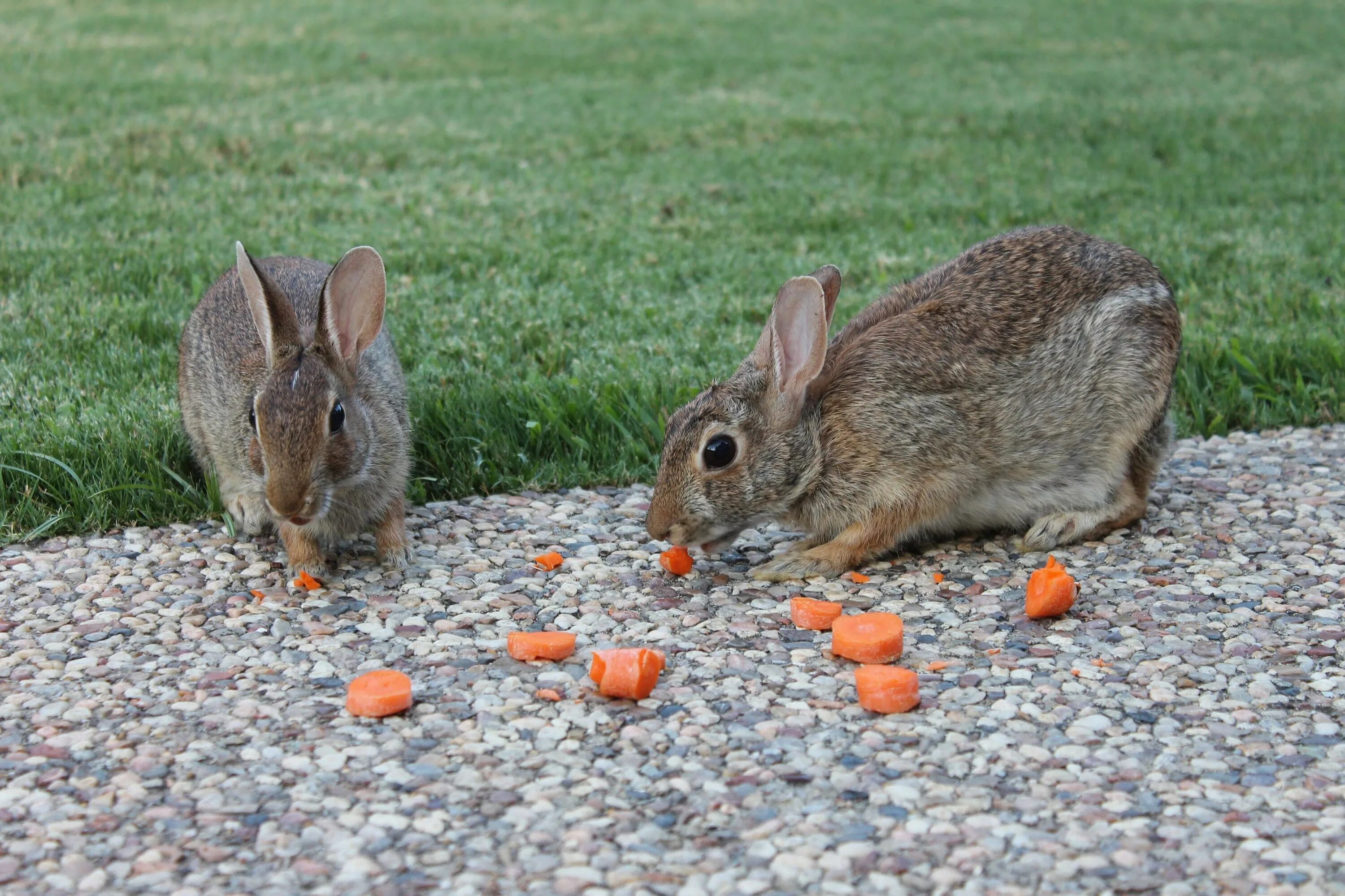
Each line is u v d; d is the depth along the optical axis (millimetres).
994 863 1323
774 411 1573
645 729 1416
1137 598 1546
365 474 1543
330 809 1355
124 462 1651
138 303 1934
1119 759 1393
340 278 1558
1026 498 1633
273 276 1712
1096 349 1615
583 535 1633
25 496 1622
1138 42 4152
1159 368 1621
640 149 2678
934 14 4648
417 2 4578
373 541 1631
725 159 2605
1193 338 1875
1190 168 2576
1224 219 2230
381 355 1659
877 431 1584
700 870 1319
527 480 1705
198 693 1444
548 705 1437
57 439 1663
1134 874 1317
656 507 1566
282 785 1372
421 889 1310
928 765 1388
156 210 2184
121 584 1555
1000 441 1608
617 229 2178
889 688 1426
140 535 1615
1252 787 1372
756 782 1376
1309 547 1600
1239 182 2459
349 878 1315
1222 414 1787
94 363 1810
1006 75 3551
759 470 1569
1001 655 1485
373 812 1354
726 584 1579
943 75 3535
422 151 2592
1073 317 1615
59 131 2621
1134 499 1636
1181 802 1361
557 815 1354
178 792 1366
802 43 4020
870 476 1590
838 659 1482
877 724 1420
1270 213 2266
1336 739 1406
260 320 1555
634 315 1933
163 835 1339
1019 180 2467
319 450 1501
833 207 2268
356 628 1515
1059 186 2410
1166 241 2137
